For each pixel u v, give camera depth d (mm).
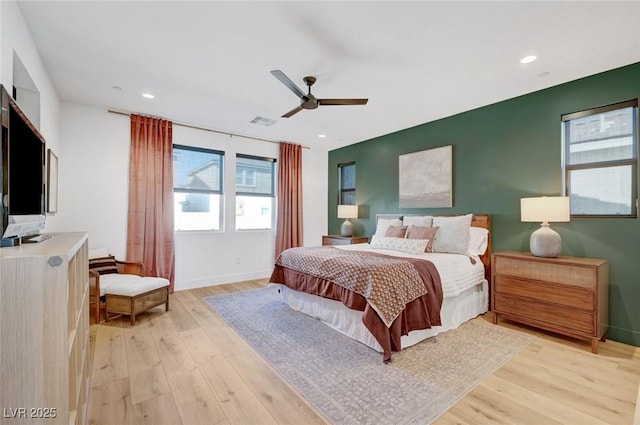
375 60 2643
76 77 2979
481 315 3465
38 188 1831
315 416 1712
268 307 3672
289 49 2479
